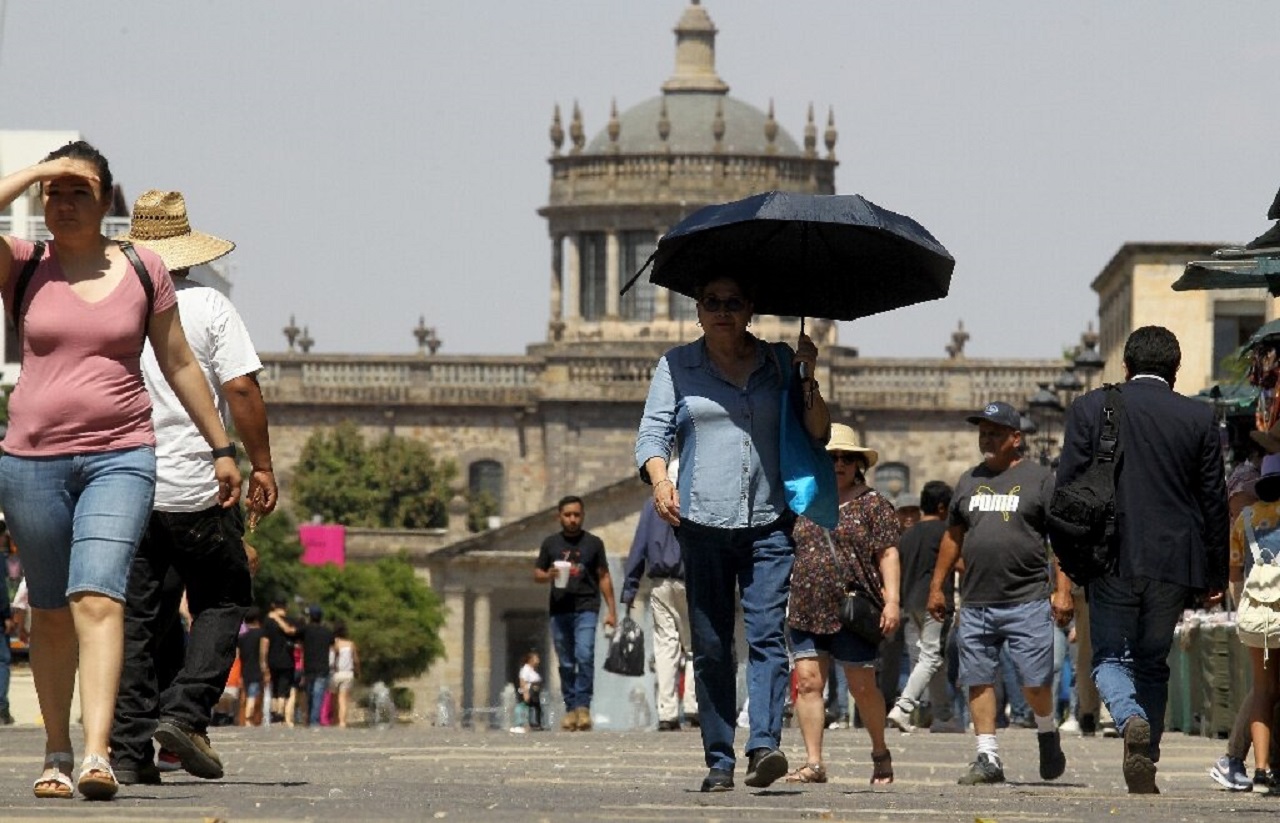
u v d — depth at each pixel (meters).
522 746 50.28
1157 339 33.12
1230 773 34.84
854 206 29.47
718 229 29.36
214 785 30.39
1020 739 57.28
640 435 29.89
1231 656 55.59
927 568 58.97
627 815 25.39
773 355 30.03
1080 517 32.22
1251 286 40.06
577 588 62.50
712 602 30.14
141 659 30.42
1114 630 32.66
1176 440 32.34
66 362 25.92
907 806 28.72
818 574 35.41
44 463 25.91
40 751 43.59
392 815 24.42
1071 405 32.97
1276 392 36.94
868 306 30.77
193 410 27.27
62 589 26.47
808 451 29.88
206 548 30.33
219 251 31.16
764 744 30.23
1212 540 32.50
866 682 35.84
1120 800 31.11
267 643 82.00
